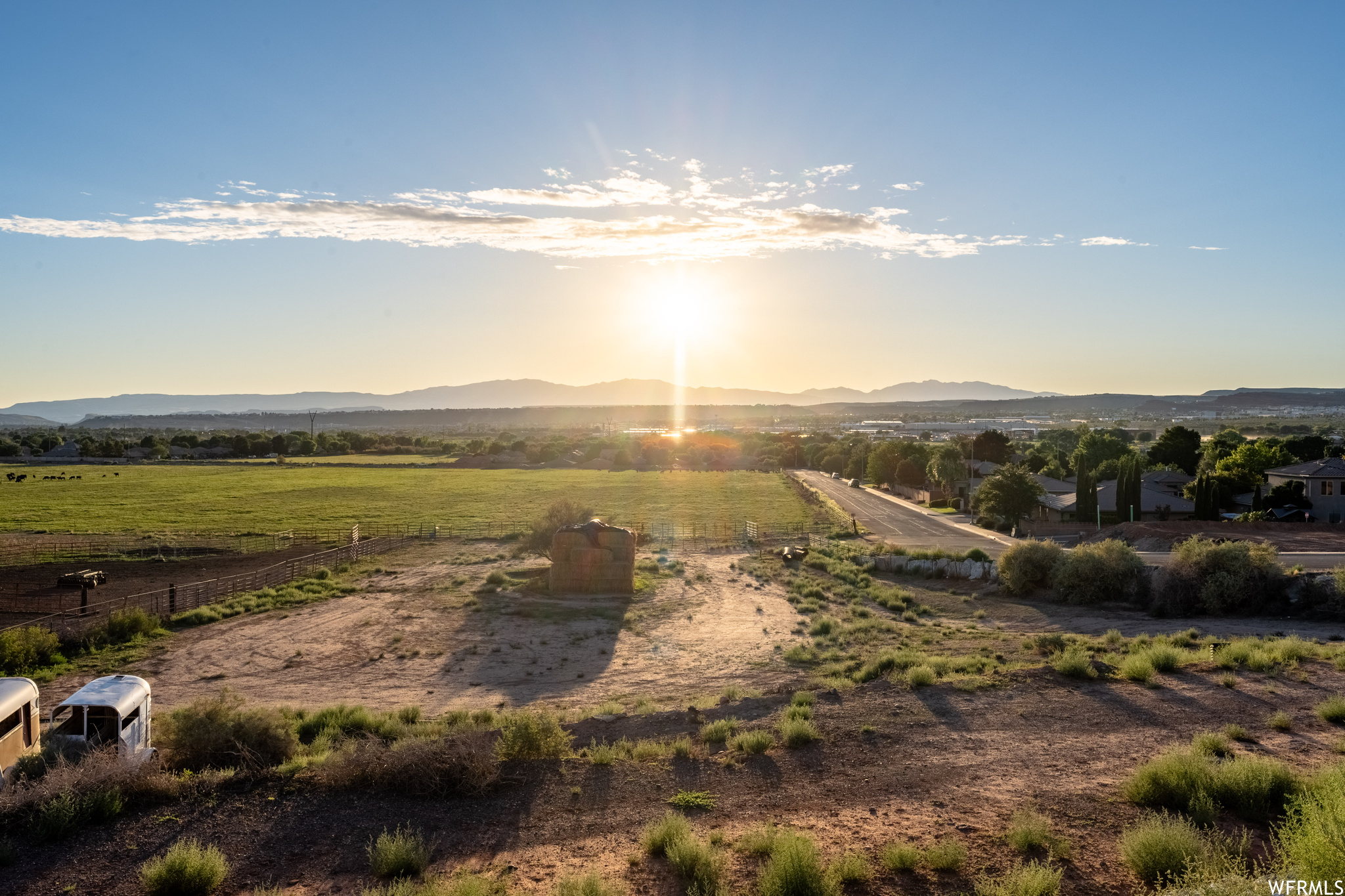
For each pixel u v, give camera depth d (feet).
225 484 402.31
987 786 43.04
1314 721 51.24
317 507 303.27
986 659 82.33
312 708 77.30
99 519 262.67
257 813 42.93
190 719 55.36
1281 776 37.27
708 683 85.92
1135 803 38.86
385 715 72.59
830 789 44.39
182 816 42.60
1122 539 194.49
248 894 34.76
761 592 144.25
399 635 110.01
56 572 158.40
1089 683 63.62
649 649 102.94
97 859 37.96
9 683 51.24
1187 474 345.31
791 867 31.58
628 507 312.71
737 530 237.25
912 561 163.53
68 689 84.17
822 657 94.63
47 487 378.32
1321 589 109.70
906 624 116.37
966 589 143.95
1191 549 120.67
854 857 33.99
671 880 34.09
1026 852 34.37
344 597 138.21
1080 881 31.45
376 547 196.85
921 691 64.44
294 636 109.29
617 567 140.97
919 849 35.40
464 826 41.01
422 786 45.44
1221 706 55.77
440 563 176.45
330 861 37.55
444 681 88.12
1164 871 30.86
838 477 490.90
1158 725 52.29
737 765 49.16
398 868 36.01
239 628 114.32
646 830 39.68
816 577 161.27
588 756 52.37
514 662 96.53
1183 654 73.05
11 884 35.63
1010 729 53.36
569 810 42.86
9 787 43.73
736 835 38.70
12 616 116.98
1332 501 224.94
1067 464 393.50
